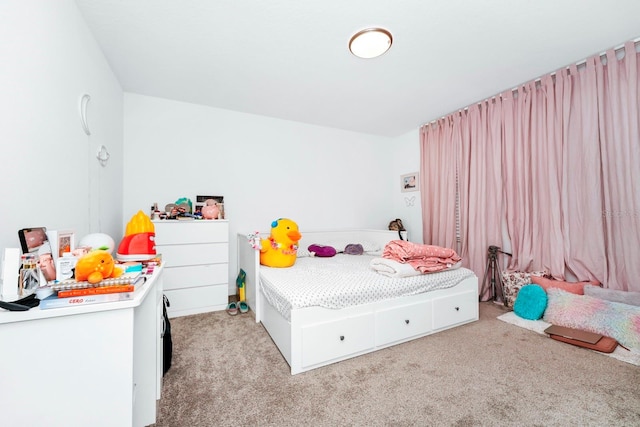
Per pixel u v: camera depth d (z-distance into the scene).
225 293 2.60
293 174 3.50
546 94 2.34
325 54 2.01
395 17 1.62
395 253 2.17
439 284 2.08
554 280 2.30
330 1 1.49
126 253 1.35
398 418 1.18
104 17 1.59
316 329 1.56
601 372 1.51
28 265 0.76
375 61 2.12
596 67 2.05
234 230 3.13
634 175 1.87
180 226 2.43
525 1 1.50
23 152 0.97
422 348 1.82
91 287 0.77
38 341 0.71
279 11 1.57
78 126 1.48
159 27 1.70
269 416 1.20
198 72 2.27
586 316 1.93
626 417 1.18
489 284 2.80
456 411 1.22
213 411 1.23
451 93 2.71
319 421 1.17
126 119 2.62
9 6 0.90
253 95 2.73
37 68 1.07
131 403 0.79
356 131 3.95
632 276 1.89
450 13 1.60
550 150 2.31
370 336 1.75
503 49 1.97
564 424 1.14
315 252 3.01
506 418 1.18
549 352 1.75
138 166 2.67
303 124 3.57
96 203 1.79
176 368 1.58
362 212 4.02
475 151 2.92
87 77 1.63
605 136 2.02
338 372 1.54
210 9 1.54
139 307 1.14
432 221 3.51
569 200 2.22
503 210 2.74
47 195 1.14
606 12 1.60
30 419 0.71
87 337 0.75
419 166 3.82
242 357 1.70
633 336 1.72
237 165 3.15
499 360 1.65
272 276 2.05
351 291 1.69
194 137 2.93
